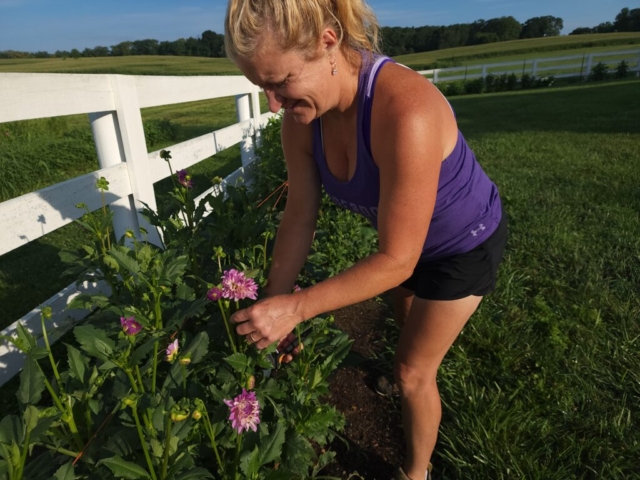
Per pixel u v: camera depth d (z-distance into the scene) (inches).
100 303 72.7
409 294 89.4
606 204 210.1
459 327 68.3
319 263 128.3
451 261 67.0
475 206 66.1
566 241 171.5
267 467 63.4
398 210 53.9
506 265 153.6
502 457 83.7
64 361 108.2
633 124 419.2
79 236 188.7
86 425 59.2
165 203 102.2
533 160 303.4
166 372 68.9
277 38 47.7
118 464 48.1
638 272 149.0
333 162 65.0
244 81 196.7
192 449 58.1
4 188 245.1
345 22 51.6
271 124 224.1
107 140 107.5
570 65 1037.2
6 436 50.6
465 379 103.1
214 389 61.4
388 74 54.4
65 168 310.3
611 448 86.8
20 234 82.7
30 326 94.6
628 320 124.0
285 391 72.3
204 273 91.7
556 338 116.1
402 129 51.8
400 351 70.6
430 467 83.3
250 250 92.7
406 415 73.4
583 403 97.0
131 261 69.3
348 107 57.4
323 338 78.7
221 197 97.6
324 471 85.2
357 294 55.9
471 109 626.5
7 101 76.4
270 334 56.4
